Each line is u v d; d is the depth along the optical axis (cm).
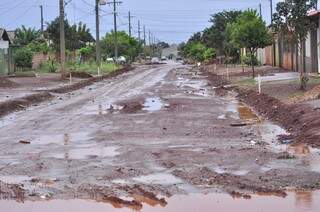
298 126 1686
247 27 3997
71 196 975
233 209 881
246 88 3138
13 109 2538
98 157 1327
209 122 1927
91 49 8469
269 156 1274
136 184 1046
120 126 1867
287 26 2525
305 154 1289
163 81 4625
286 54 5034
